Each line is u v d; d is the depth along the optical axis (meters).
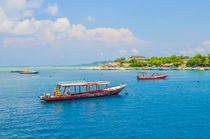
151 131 28.42
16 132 29.02
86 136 27.06
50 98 49.28
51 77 147.38
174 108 41.06
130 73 182.88
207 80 100.31
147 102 47.69
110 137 26.59
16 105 46.91
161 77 114.69
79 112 39.44
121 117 35.38
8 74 198.38
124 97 55.25
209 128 29.22
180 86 78.19
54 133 28.39
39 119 35.16
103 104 46.44
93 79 122.38
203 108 40.59
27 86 87.94
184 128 29.36
